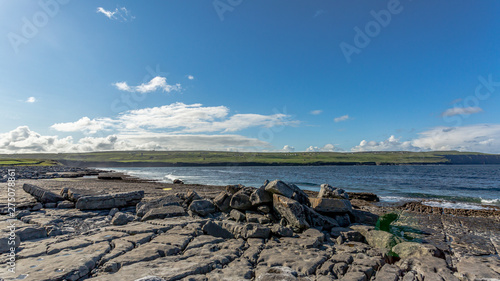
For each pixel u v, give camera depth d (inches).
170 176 2603.3
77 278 192.9
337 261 246.5
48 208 469.7
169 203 461.4
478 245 353.4
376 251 284.4
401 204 839.7
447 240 380.2
